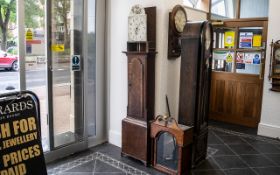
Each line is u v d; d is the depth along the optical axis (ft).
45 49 9.45
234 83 14.98
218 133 13.56
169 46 9.94
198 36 8.81
